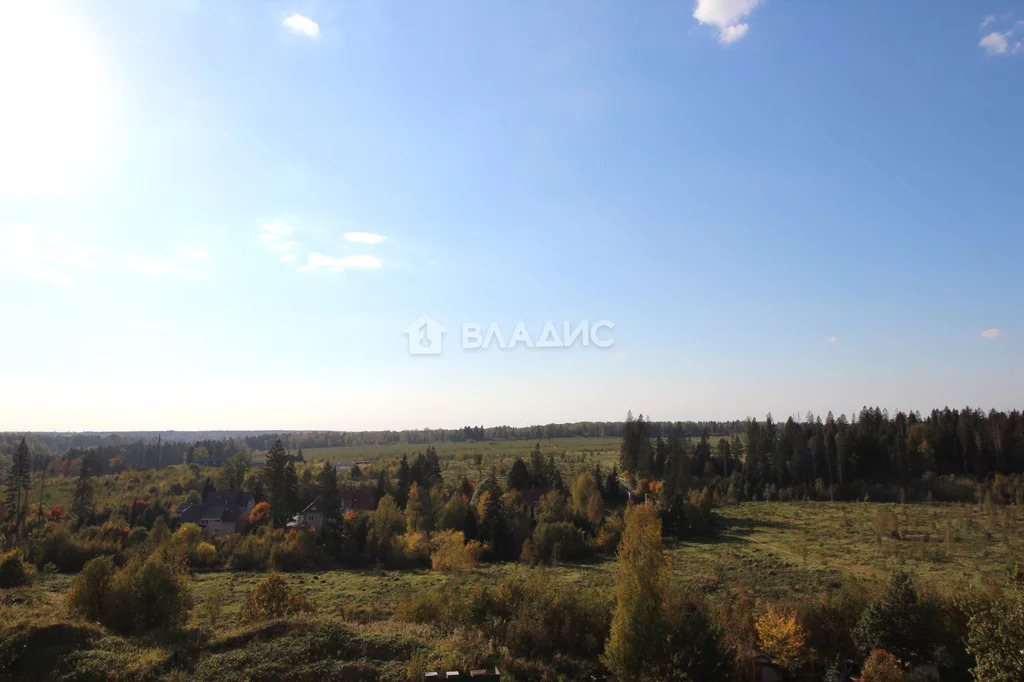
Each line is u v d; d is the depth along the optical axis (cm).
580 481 9662
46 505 9594
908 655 3139
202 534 7862
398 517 8262
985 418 12475
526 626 3038
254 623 2898
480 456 15125
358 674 2352
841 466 11394
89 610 2920
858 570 5844
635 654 2706
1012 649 2278
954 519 8462
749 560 6400
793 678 3098
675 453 11744
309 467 14562
